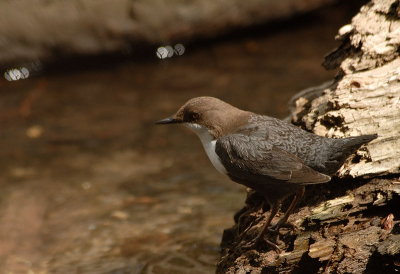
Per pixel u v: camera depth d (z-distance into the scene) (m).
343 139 6.04
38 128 14.62
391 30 7.19
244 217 7.43
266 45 18.61
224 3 17.59
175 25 17.58
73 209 10.62
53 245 9.39
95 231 9.70
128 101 15.91
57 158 12.97
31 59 17.25
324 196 6.62
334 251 5.93
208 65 17.77
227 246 7.43
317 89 8.09
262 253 6.41
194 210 10.12
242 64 17.55
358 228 6.05
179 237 9.11
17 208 10.81
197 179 11.47
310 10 18.56
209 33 18.27
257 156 6.36
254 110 14.38
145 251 8.78
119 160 12.70
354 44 7.38
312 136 6.37
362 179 6.29
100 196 11.05
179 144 13.35
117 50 17.70
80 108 15.67
